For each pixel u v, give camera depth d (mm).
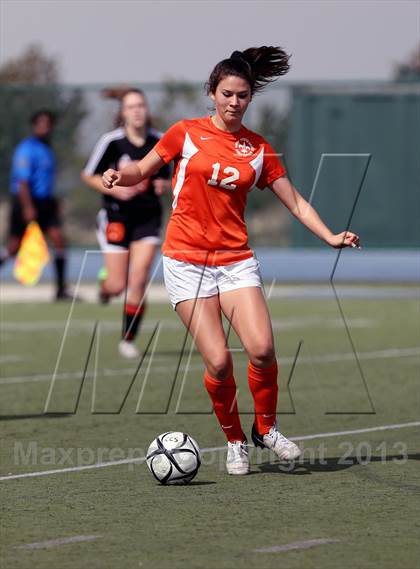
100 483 26000
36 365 46750
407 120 87625
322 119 87688
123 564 19672
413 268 89750
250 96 25859
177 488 25469
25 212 72500
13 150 91938
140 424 33781
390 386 41156
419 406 36906
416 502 24047
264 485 25703
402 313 69562
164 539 21219
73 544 20891
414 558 19984
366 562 19766
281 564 19641
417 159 87938
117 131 45812
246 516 22891
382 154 88062
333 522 22406
